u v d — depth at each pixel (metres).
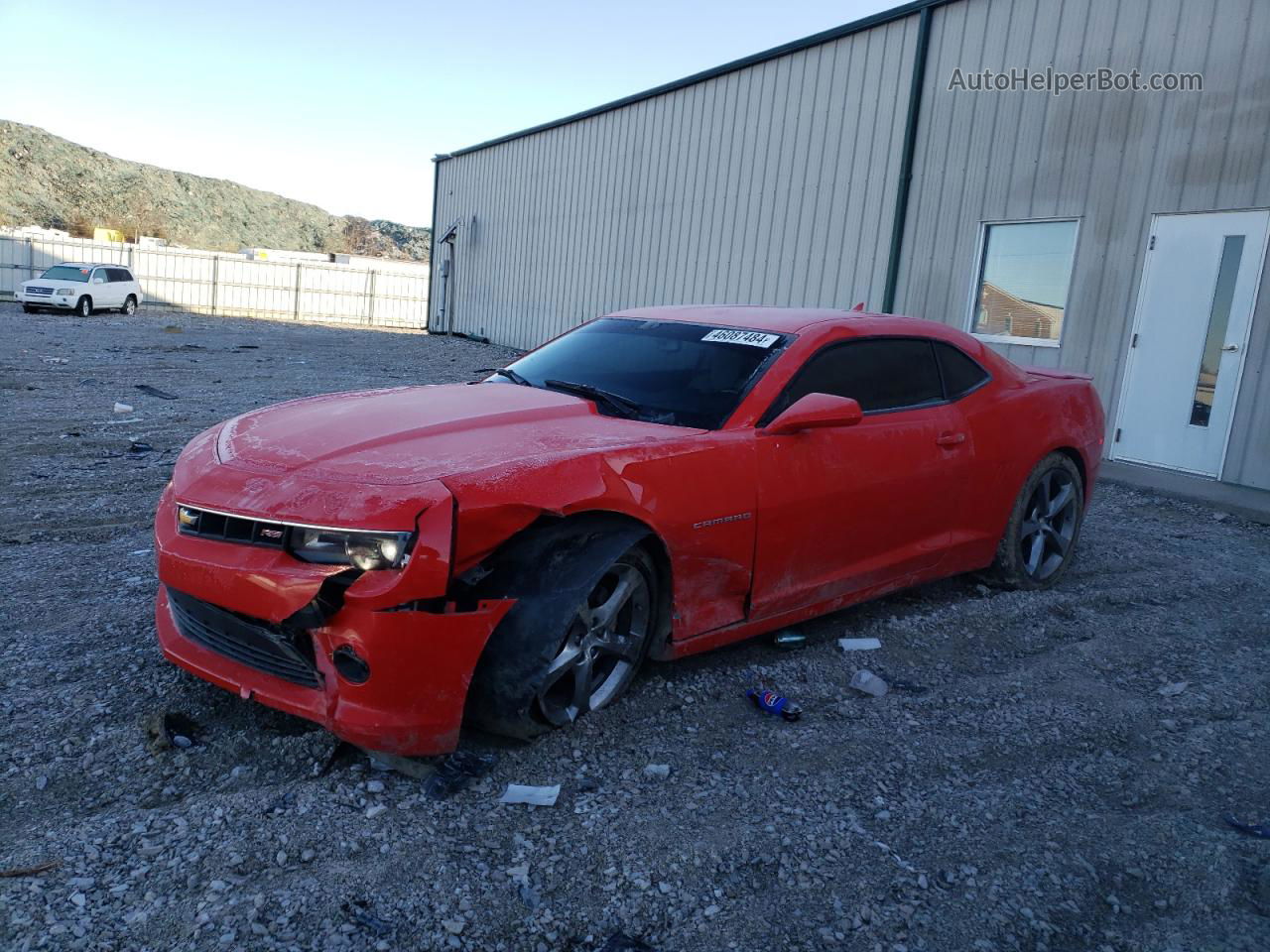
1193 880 2.59
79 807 2.62
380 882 2.37
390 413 3.52
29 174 154.00
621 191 17.78
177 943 2.11
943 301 11.33
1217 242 8.55
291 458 3.05
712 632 3.59
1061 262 10.02
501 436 3.29
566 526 3.09
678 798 2.85
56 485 6.41
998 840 2.73
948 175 11.20
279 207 193.12
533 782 2.88
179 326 26.42
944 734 3.38
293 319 38.56
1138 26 9.16
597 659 3.29
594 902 2.35
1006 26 10.45
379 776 2.84
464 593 2.93
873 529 4.11
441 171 26.12
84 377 12.81
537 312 21.22
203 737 3.02
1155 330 9.08
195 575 2.86
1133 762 3.27
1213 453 8.62
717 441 3.52
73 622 3.92
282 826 2.56
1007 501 4.82
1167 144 8.93
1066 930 2.37
